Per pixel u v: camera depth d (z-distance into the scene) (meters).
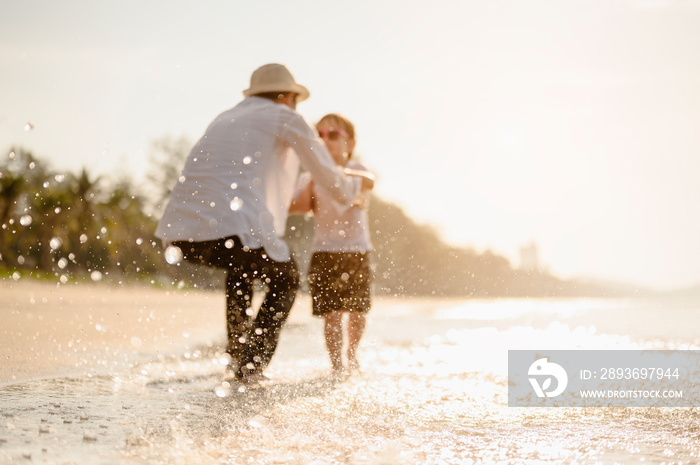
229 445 1.51
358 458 1.42
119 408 1.97
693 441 1.60
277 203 3.06
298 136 3.03
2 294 11.51
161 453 1.42
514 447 1.54
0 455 1.36
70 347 3.76
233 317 2.83
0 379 2.56
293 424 1.78
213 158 2.94
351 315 3.34
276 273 2.87
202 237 2.84
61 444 1.48
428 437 1.64
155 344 4.09
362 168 3.74
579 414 1.96
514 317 7.17
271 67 3.22
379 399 2.21
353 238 3.44
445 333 4.98
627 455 1.46
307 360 3.44
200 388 2.45
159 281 23.30
